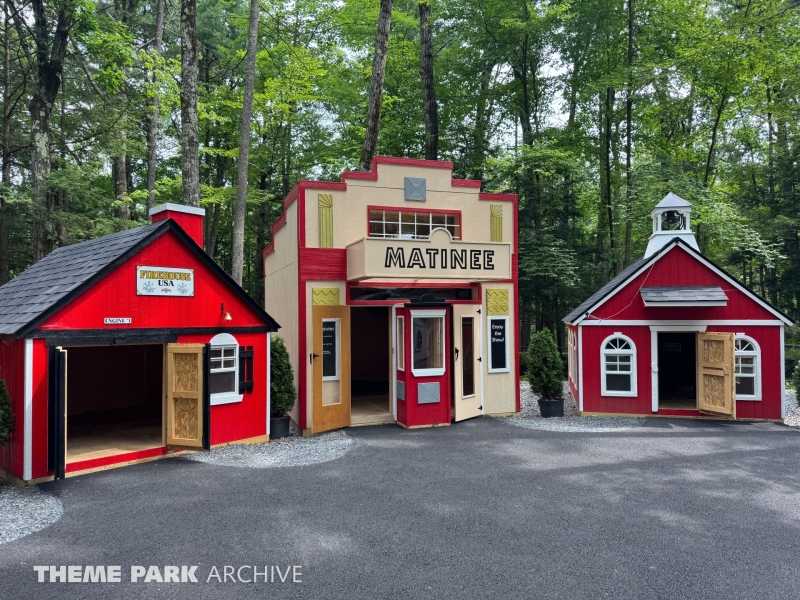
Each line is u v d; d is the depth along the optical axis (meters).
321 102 27.17
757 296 12.37
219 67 28.16
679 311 12.65
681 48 20.83
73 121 19.06
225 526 5.95
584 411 12.99
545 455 9.12
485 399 12.84
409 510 6.45
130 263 8.64
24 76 18.72
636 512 6.39
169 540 5.58
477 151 26.14
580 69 25.89
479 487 7.35
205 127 25.84
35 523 6.08
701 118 25.50
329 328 11.54
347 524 6.01
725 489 7.27
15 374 7.74
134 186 28.23
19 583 4.69
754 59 20.14
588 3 23.48
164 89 16.48
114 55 15.57
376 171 12.09
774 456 9.04
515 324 13.16
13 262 21.78
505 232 13.12
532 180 23.42
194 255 9.49
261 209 28.05
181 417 8.95
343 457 9.01
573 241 24.70
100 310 8.26
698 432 11.02
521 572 4.88
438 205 12.59
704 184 22.73
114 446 9.09
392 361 12.30
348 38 25.62
